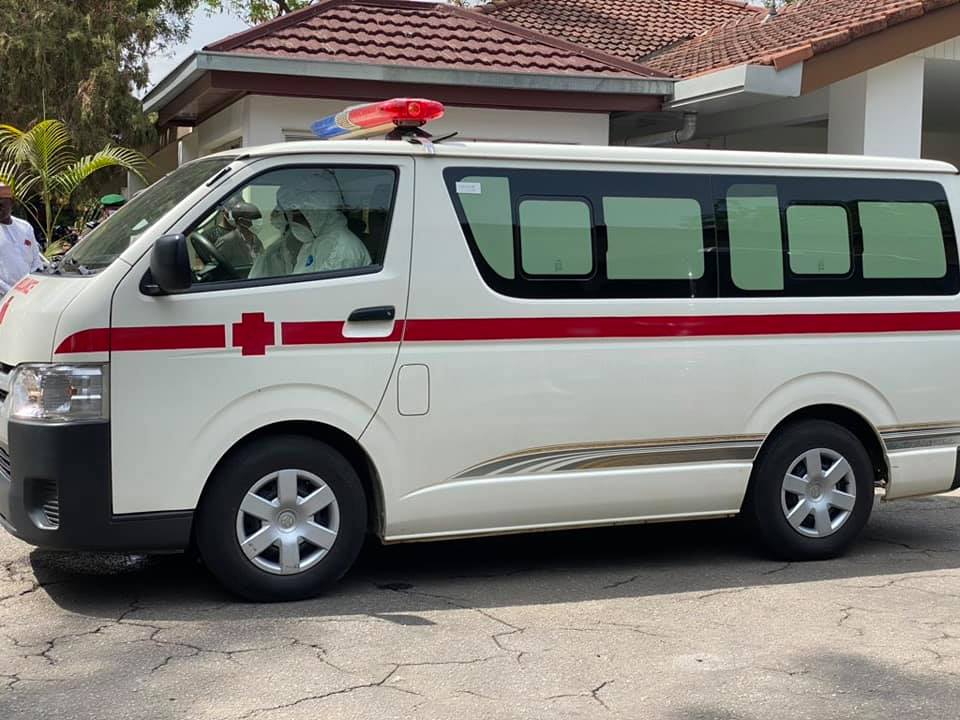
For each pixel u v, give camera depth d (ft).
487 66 36.29
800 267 19.94
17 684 13.80
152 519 16.24
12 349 16.65
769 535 20.12
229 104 37.65
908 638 16.03
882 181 20.66
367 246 17.44
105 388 15.94
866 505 20.65
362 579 18.80
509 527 18.44
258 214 17.06
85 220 51.34
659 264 18.99
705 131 45.85
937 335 20.86
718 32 51.16
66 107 52.29
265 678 14.06
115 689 13.65
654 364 18.90
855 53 35.17
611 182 18.76
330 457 17.21
